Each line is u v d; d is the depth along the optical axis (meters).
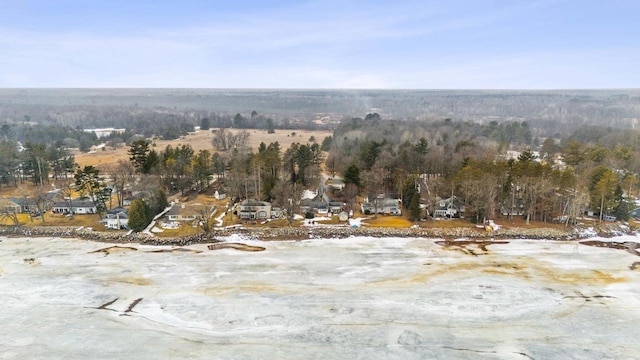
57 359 44.75
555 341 48.47
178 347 46.88
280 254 72.94
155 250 74.50
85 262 69.06
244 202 90.38
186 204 92.06
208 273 65.25
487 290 60.16
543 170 88.62
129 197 98.50
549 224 86.00
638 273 66.19
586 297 58.41
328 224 85.50
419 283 62.25
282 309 54.81
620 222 87.56
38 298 57.34
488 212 86.81
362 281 62.81
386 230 82.44
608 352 46.53
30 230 81.75
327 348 46.91
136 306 55.53
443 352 46.31
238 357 45.25
